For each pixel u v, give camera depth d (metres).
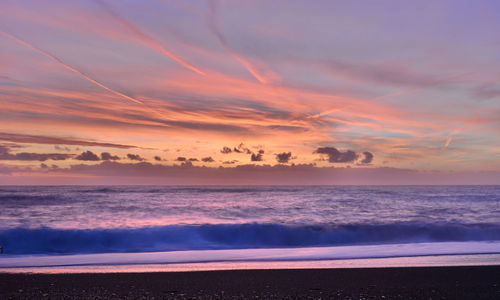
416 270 9.28
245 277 8.50
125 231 18.05
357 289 7.33
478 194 66.81
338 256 12.59
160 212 31.36
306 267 10.27
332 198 53.22
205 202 43.75
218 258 12.43
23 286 7.55
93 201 43.56
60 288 7.40
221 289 7.33
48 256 13.25
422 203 42.53
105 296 6.81
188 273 8.95
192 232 18.41
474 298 6.69
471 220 24.33
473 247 14.72
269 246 16.67
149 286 7.59
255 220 25.28
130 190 85.69
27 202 41.50
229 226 19.20
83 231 17.58
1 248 14.73
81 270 9.88
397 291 7.17
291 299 6.63
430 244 16.03
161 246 16.36
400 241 17.88
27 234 16.80
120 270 9.90
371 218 26.55
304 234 18.84
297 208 35.72
